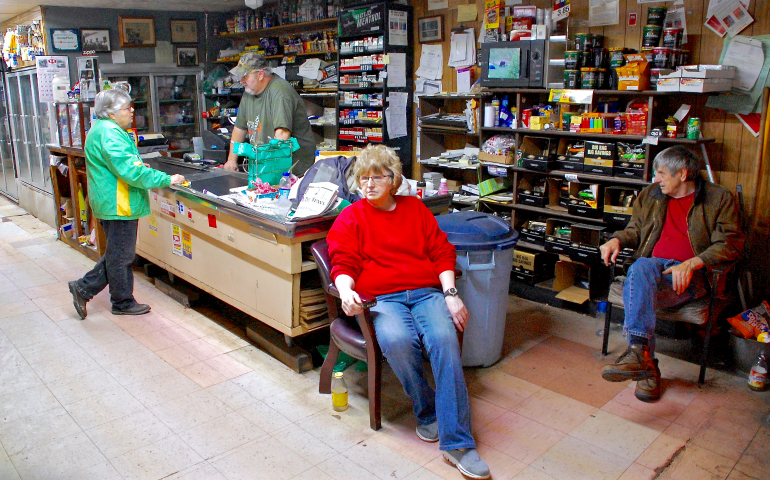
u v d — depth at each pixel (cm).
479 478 217
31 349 337
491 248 286
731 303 324
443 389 228
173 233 394
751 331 303
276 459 233
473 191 454
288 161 350
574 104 392
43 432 254
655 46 340
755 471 225
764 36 318
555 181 401
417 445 243
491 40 431
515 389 289
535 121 393
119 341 348
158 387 292
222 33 690
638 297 273
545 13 389
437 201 343
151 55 679
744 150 334
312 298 298
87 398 282
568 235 384
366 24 484
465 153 466
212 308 402
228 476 223
